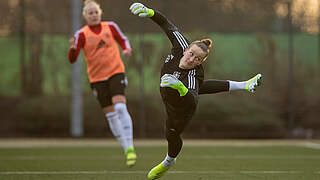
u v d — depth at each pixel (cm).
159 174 2012
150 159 3272
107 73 2662
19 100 5562
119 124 2644
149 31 5497
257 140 5391
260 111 5550
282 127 5584
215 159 3262
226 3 5616
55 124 5497
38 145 4572
